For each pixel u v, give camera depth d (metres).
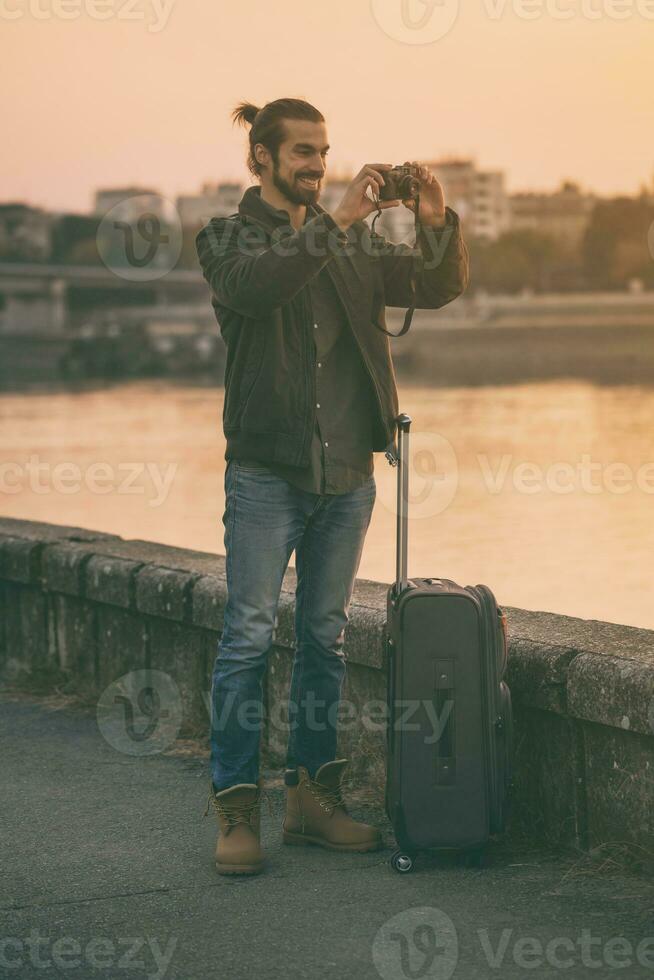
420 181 3.38
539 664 3.54
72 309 117.25
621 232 146.50
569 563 16.55
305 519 3.50
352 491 3.50
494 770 3.34
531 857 3.48
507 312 120.56
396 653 3.33
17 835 3.73
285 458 3.34
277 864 3.49
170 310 113.94
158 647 5.10
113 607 5.31
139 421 61.62
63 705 5.32
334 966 2.79
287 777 3.67
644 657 3.36
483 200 153.62
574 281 151.38
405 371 99.25
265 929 3.01
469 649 3.31
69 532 6.03
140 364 111.38
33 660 5.79
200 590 4.80
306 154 3.39
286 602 4.43
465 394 71.19
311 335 3.38
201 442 49.12
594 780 3.44
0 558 5.86
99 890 3.29
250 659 3.44
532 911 3.07
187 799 4.07
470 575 15.70
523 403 62.78
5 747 4.70
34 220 116.00
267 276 3.15
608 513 22.17
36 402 78.75
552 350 118.75
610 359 109.31
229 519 3.46
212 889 3.29
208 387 95.88
